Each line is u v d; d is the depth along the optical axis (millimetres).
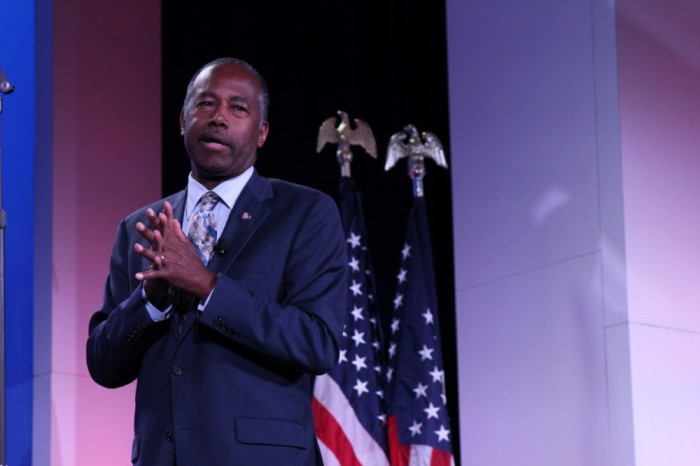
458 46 7676
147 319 3365
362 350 7215
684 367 6309
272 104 7938
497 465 6879
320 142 7449
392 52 8305
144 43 7230
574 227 6586
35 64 6719
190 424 3258
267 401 3316
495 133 7250
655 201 6434
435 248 8125
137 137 7051
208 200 3627
